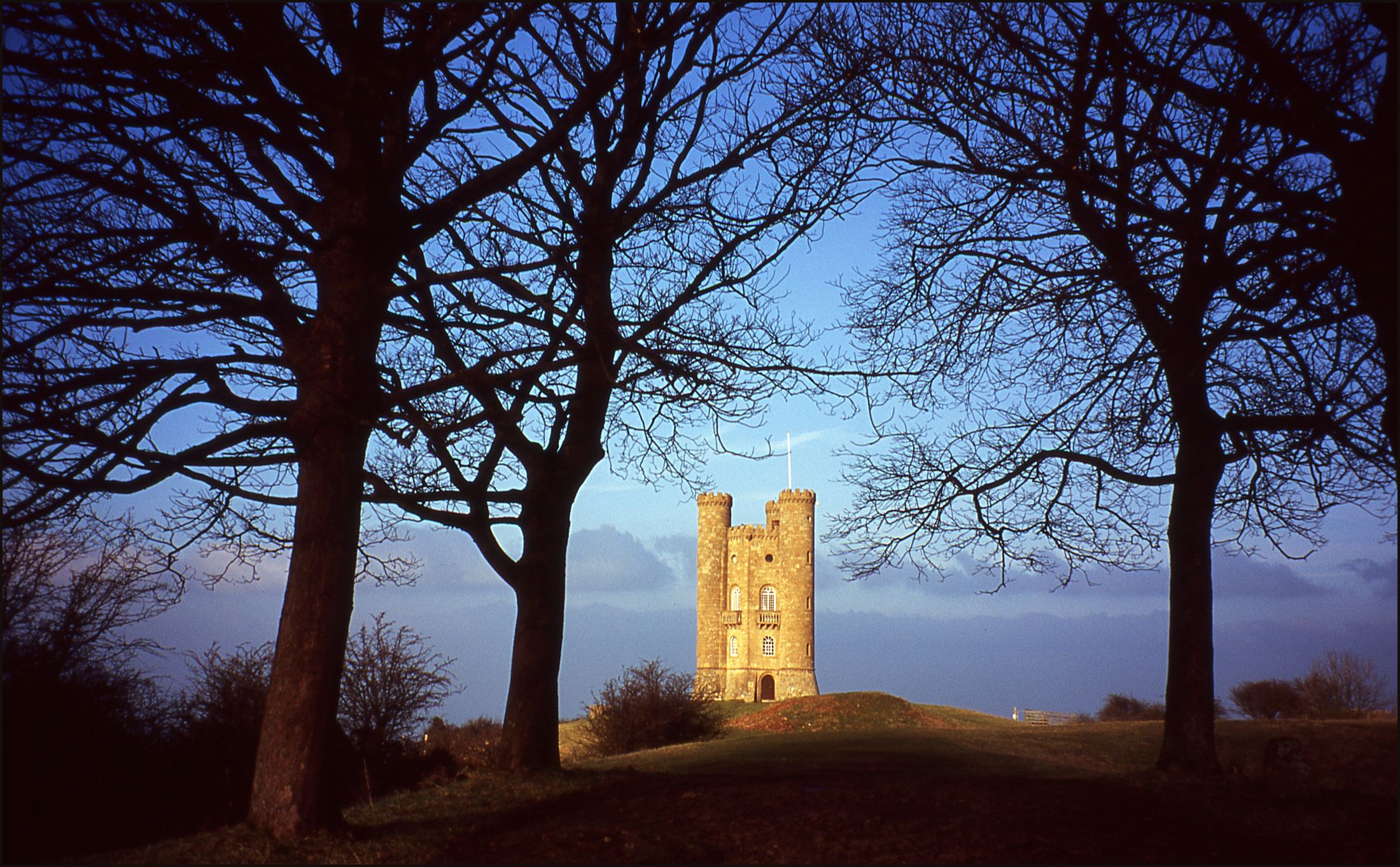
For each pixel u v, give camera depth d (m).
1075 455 17.61
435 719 25.22
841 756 22.91
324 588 10.86
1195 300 14.27
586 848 10.33
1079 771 22.58
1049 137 13.91
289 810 10.47
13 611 15.52
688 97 15.27
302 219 12.51
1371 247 9.98
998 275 15.98
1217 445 16.20
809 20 14.88
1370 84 10.93
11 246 10.02
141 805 14.82
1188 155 11.45
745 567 91.50
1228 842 9.82
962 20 14.41
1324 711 45.62
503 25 11.87
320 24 11.77
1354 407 12.24
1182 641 16.05
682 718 36.06
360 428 11.38
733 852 9.99
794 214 14.91
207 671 19.05
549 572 17.08
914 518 18.94
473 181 12.77
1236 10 10.80
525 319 12.92
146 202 10.98
